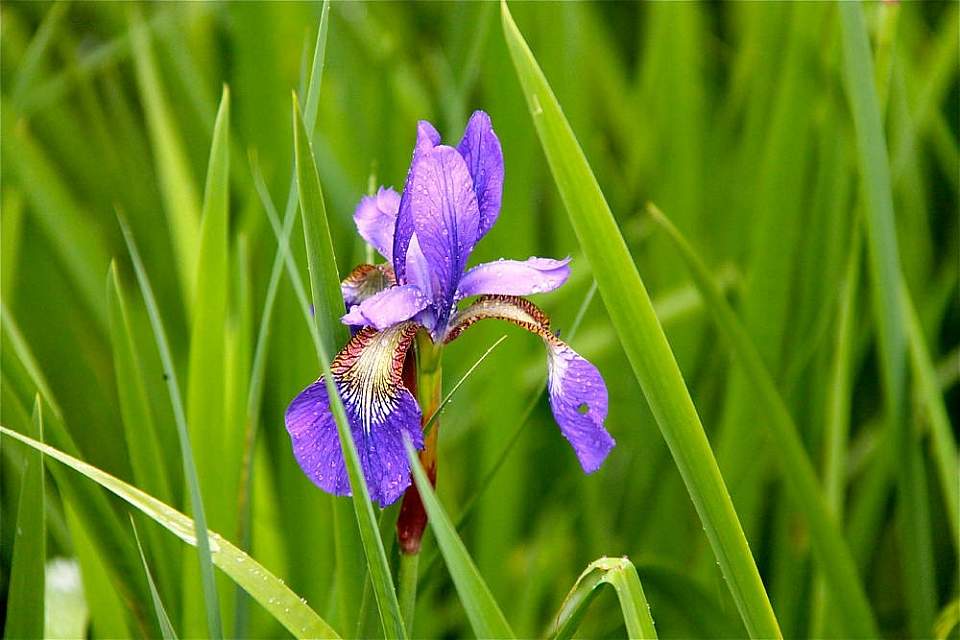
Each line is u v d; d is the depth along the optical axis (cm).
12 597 83
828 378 100
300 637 78
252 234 99
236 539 88
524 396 100
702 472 77
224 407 88
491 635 75
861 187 91
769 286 99
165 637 79
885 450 96
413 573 80
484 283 80
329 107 102
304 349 96
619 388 102
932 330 102
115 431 100
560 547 100
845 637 91
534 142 102
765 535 102
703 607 85
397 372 79
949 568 102
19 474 96
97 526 86
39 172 99
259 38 101
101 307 99
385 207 82
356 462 75
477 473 99
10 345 86
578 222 77
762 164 102
